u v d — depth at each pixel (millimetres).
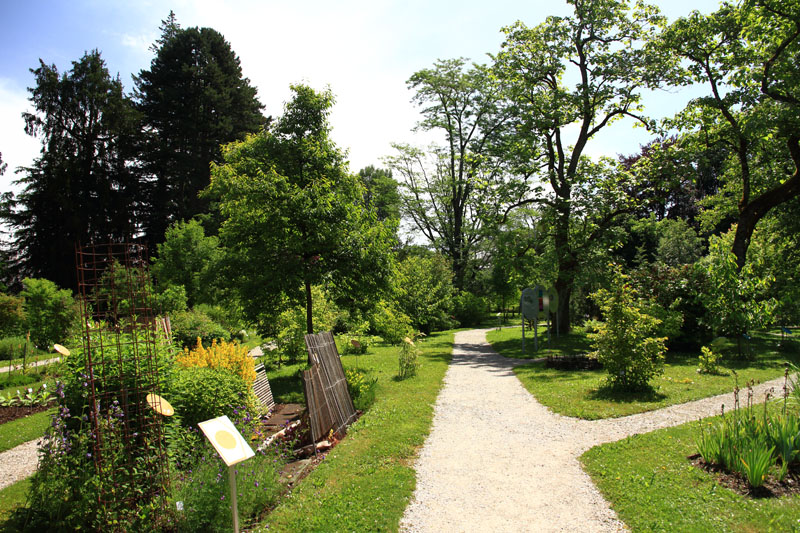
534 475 5922
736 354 14438
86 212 36219
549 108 22141
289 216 12219
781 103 18188
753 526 4230
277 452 6262
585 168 21562
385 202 42031
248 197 12102
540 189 22969
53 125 37219
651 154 21594
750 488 4949
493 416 8914
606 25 21312
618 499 5035
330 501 5203
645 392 9781
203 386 6543
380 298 13727
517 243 24047
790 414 5965
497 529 4586
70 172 36125
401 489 5512
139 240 39688
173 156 40594
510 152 26062
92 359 5402
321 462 6520
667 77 20047
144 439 4887
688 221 42469
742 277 13203
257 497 5105
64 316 20594
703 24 18516
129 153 39500
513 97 23969
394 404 9789
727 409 8078
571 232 21484
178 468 5605
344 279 13117
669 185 20328
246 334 25547
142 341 5414
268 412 9250
